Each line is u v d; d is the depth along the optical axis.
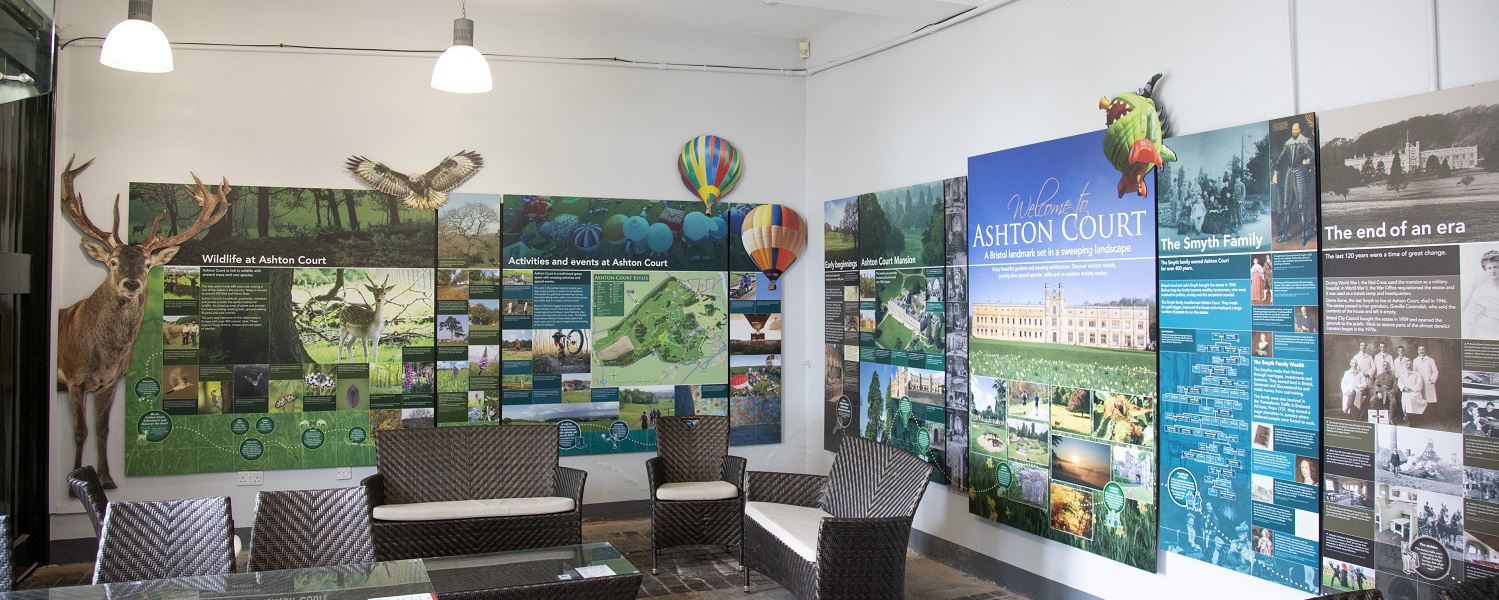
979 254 5.88
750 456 7.75
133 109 6.38
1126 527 4.89
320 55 6.73
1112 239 4.96
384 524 5.47
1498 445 3.48
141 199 6.38
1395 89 3.79
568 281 7.27
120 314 6.33
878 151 6.96
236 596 3.53
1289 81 4.16
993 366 5.77
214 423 6.52
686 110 7.59
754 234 7.69
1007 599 5.54
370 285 6.81
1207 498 4.50
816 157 7.78
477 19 7.06
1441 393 3.64
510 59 7.14
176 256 6.45
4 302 5.66
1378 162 3.83
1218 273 4.45
